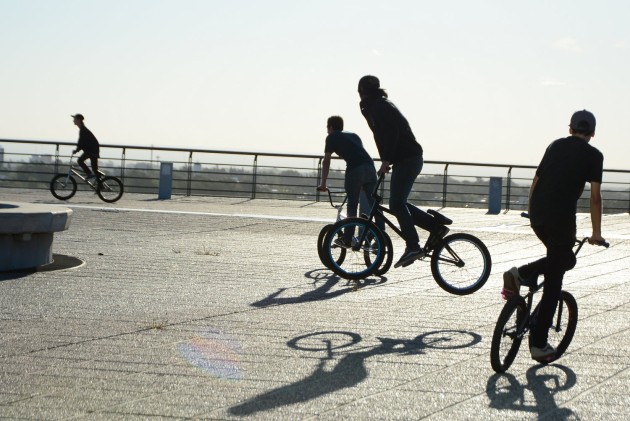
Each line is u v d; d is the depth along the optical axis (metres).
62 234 16.50
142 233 17.23
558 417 5.76
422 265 13.65
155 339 7.87
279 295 10.55
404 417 5.69
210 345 7.68
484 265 11.09
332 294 10.75
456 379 6.72
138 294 10.29
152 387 6.29
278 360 7.20
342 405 5.94
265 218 20.91
